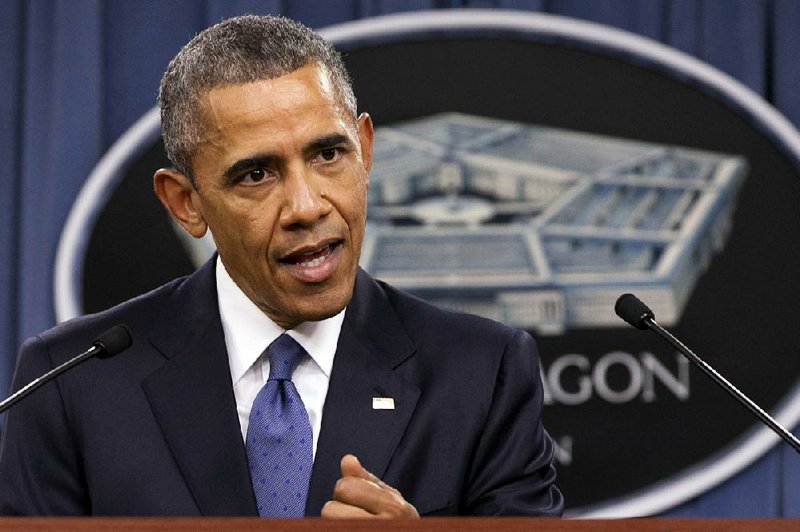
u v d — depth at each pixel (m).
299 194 4.47
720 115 8.18
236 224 4.60
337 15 8.43
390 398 4.93
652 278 8.05
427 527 3.34
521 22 8.25
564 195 8.16
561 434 7.88
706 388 7.89
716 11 8.42
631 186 8.16
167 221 8.12
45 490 4.95
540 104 8.25
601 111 8.23
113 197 8.13
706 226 8.09
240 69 4.53
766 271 8.03
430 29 8.27
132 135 8.17
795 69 8.41
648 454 7.85
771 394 7.90
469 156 8.20
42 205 8.32
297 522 3.36
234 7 8.41
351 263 4.66
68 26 8.41
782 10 8.46
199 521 3.37
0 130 8.41
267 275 4.64
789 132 8.12
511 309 8.05
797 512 7.86
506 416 5.04
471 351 5.12
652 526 3.34
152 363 5.04
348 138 4.57
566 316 8.01
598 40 8.23
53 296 8.19
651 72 8.23
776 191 8.09
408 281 8.07
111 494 4.82
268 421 4.83
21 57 8.48
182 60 4.73
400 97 8.25
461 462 4.90
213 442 4.83
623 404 7.89
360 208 4.64
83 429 4.94
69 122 8.37
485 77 8.26
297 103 4.48
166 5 8.48
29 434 4.99
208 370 4.97
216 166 4.58
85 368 5.04
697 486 7.78
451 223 8.15
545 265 8.07
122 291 8.08
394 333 5.13
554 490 5.17
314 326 4.97
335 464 4.78
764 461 7.89
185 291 5.27
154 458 4.84
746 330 7.97
